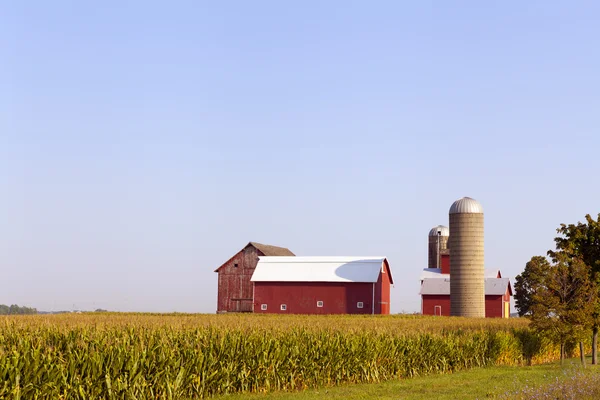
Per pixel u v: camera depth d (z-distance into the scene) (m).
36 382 19.88
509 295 100.88
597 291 37.72
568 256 38.56
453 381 30.23
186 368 24.20
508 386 26.77
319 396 25.42
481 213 84.56
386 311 88.31
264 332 29.03
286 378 27.70
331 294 84.50
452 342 36.75
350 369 30.30
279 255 97.44
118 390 21.53
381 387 28.36
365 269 85.38
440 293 96.75
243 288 92.38
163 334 25.50
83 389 20.98
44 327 25.69
